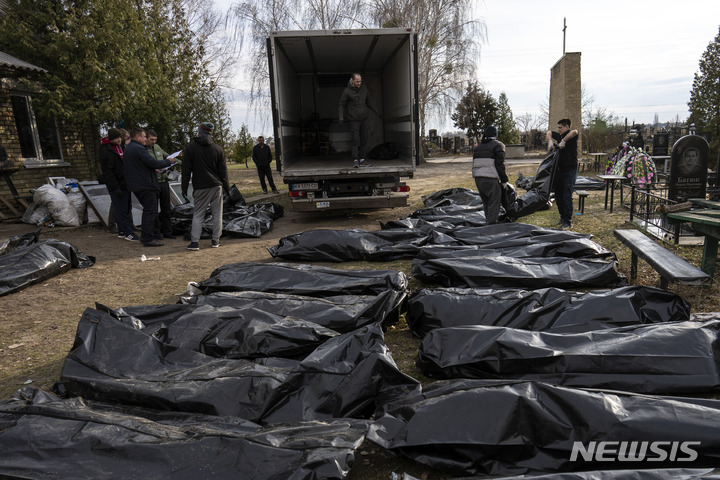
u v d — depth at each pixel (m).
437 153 41.09
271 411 2.55
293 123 11.77
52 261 6.29
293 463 1.96
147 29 13.73
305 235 6.63
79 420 2.31
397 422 2.33
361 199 9.44
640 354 2.85
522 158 31.33
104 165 8.40
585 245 5.53
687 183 7.09
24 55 10.77
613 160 12.66
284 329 3.32
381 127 13.13
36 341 4.29
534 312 3.58
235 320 3.51
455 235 6.51
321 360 2.80
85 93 11.30
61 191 10.27
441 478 2.28
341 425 2.28
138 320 3.51
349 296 4.15
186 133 14.84
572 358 2.85
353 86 9.29
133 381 2.80
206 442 2.09
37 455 2.13
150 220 8.12
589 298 3.66
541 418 2.18
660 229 7.12
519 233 6.26
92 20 10.86
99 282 6.05
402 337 3.99
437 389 2.46
